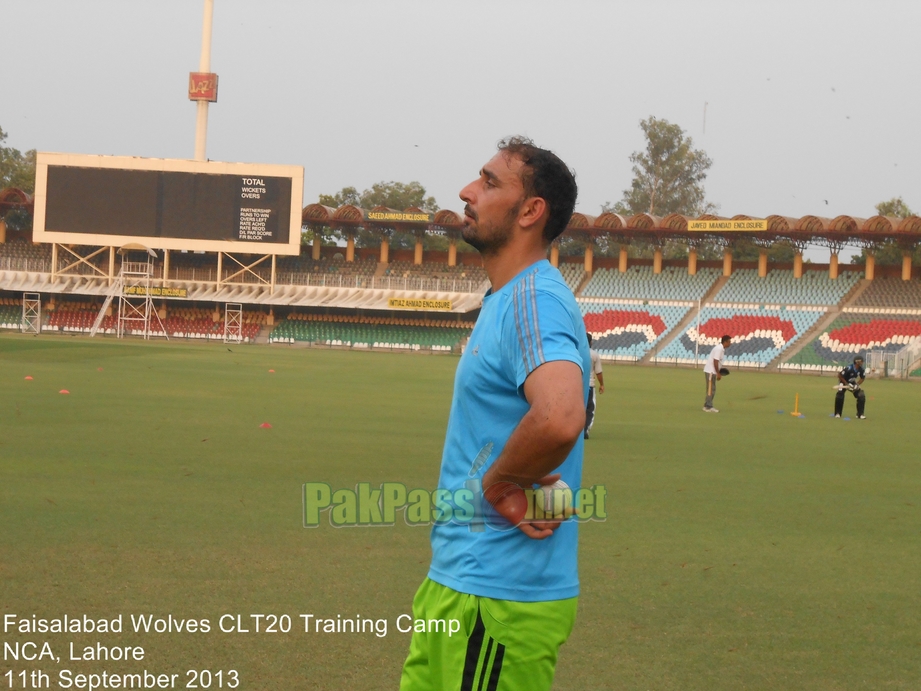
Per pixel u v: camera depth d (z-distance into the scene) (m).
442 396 21.88
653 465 11.26
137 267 61.53
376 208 62.00
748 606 5.45
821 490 9.84
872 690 4.25
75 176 56.31
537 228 2.71
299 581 5.55
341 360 41.62
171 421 14.05
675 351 55.47
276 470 9.64
